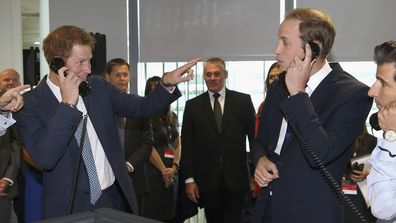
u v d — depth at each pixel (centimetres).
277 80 160
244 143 315
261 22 399
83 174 162
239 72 409
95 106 171
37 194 220
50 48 161
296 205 137
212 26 405
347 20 389
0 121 151
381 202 110
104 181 167
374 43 389
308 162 134
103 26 418
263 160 148
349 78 140
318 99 137
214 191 310
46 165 157
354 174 203
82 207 161
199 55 409
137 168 291
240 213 313
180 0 407
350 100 132
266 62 404
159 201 317
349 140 132
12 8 448
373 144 213
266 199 147
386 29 388
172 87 177
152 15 412
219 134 312
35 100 165
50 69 166
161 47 414
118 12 415
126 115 186
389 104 111
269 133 153
